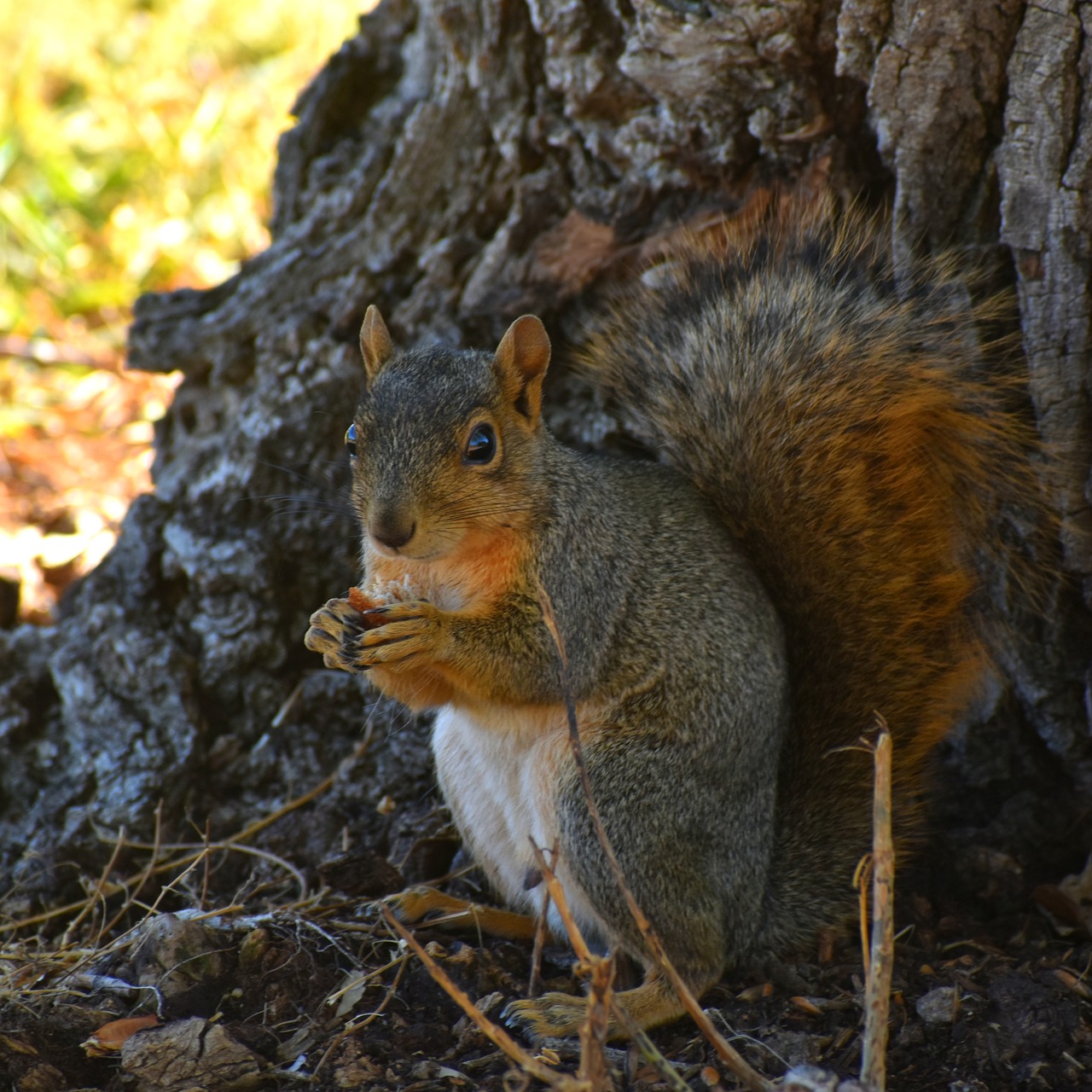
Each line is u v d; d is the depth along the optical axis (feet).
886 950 18.44
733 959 24.98
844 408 26.84
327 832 29.43
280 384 33.14
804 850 26.55
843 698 27.27
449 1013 23.40
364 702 31.63
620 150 30.83
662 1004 23.39
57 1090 21.47
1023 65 26.14
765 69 28.50
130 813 29.58
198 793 30.48
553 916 25.96
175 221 49.80
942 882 27.91
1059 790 29.14
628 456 30.99
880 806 19.04
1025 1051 22.22
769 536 27.35
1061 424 27.25
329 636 24.70
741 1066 18.30
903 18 26.68
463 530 24.66
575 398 32.35
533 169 31.91
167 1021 22.80
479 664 24.93
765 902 25.82
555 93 31.19
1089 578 27.71
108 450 43.14
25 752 31.22
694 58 28.68
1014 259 27.22
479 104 31.83
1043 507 27.63
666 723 24.80
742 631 25.64
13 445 42.96
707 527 26.63
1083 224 26.21
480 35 30.96
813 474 27.02
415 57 33.83
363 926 25.46
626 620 25.50
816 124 28.63
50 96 55.83
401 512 23.97
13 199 49.26
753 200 29.86
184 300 34.27
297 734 31.40
